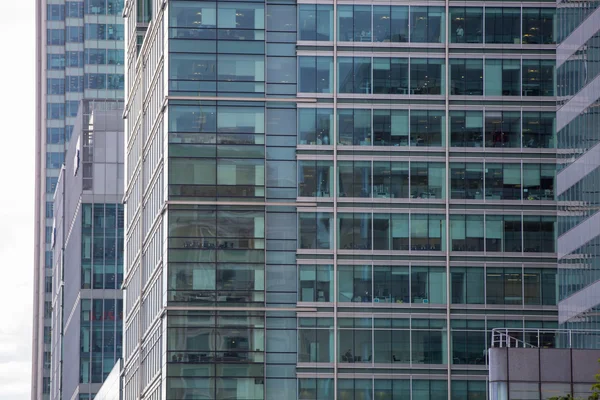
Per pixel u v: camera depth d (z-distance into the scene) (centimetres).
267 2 15888
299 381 15288
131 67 19625
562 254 13838
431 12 15888
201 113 15612
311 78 15788
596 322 12312
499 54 15838
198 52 15700
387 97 15762
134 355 18462
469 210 15625
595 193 12500
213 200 15488
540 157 15700
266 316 15362
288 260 15500
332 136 15712
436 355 15388
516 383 11644
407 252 15550
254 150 15600
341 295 15475
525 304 15488
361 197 15638
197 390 15150
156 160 16488
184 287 15325
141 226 17688
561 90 14175
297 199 15600
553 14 15888
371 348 15388
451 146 15725
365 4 15888
